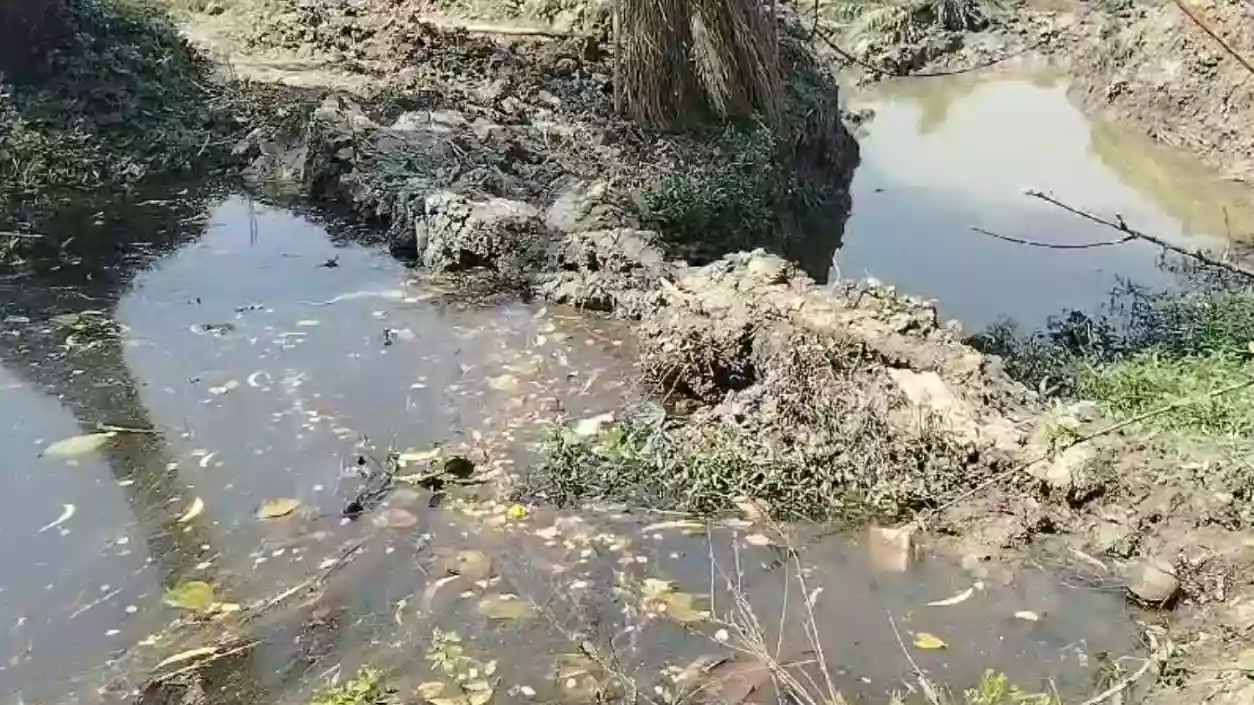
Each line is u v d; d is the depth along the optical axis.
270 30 11.75
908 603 4.20
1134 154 13.86
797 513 4.71
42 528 4.53
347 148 8.33
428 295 6.81
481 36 11.95
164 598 4.16
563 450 4.99
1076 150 14.02
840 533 4.60
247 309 6.54
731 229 8.38
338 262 7.29
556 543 4.49
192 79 10.15
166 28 10.62
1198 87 14.02
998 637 4.02
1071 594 4.22
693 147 9.67
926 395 5.20
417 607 4.12
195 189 8.50
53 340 6.07
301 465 4.98
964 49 18.86
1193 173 13.08
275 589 4.21
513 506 4.70
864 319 5.86
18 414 5.33
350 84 10.31
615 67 10.11
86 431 5.20
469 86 10.50
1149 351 6.52
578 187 8.12
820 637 4.01
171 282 6.90
